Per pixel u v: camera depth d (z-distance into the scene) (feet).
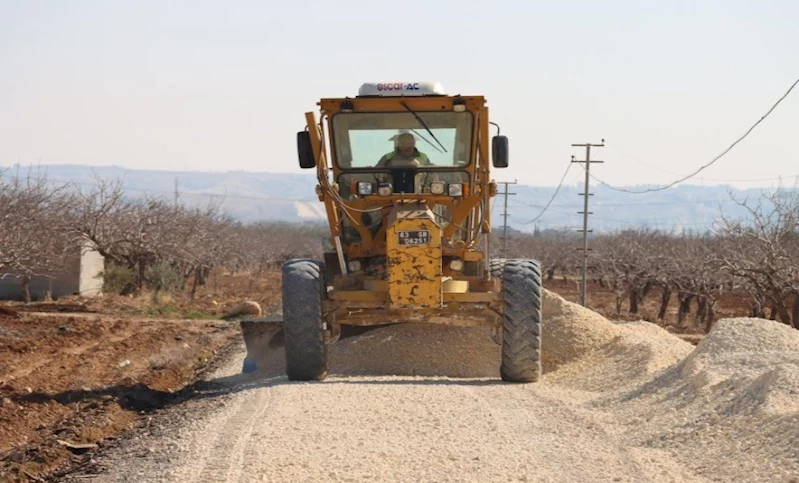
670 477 36.55
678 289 185.16
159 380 74.43
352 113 64.90
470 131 64.59
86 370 77.56
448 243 63.87
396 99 64.18
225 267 329.52
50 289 160.04
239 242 300.40
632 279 203.00
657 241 258.78
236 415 49.85
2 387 66.64
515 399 54.54
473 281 63.82
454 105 63.93
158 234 170.30
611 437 44.11
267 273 337.93
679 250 213.46
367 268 65.10
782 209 132.67
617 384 60.13
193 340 105.19
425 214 60.13
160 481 37.78
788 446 37.29
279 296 201.77
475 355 72.18
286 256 386.93
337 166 65.57
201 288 229.86
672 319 196.65
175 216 192.44
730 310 219.00
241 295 205.36
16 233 124.47
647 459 39.50
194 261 190.08
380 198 62.85
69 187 199.21
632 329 85.10
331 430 45.32
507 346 62.59
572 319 75.20
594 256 252.21
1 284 160.56
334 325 64.64
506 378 63.05
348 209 63.87
